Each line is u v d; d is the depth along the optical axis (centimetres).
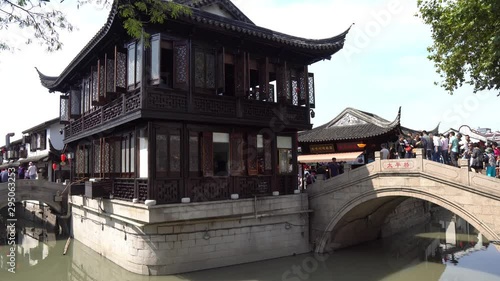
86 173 2127
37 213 3020
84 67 2002
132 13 1051
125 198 1576
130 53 1465
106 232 1705
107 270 1628
